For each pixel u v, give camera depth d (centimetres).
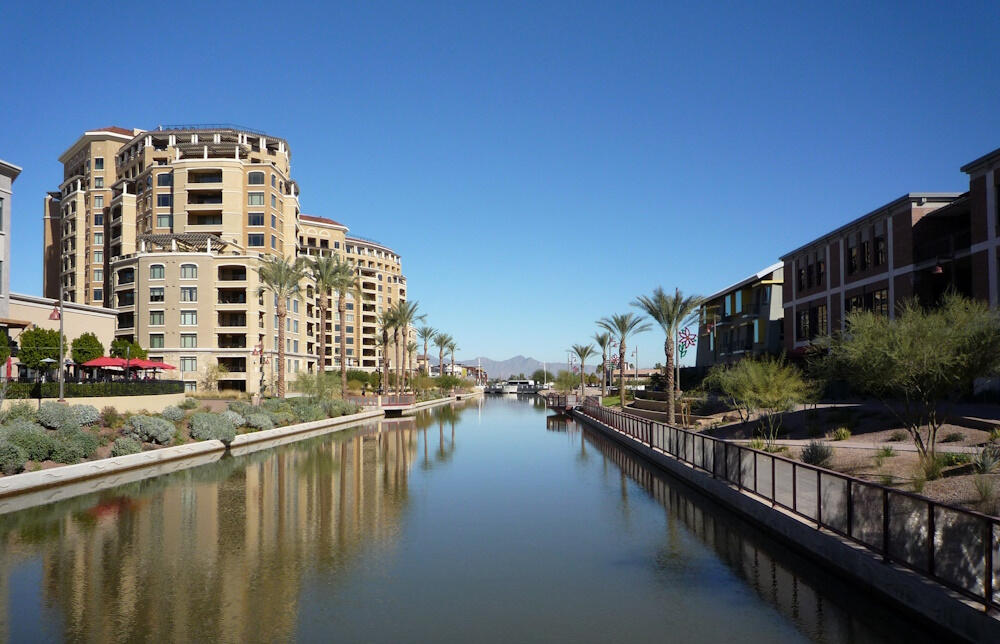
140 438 3291
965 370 1692
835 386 3856
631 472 2952
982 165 2894
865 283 3884
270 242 8112
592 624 1082
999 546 841
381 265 14900
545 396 11131
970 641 851
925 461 1712
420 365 15212
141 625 1072
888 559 1087
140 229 8338
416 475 2825
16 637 1020
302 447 3978
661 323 4153
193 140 8681
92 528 1792
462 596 1222
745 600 1195
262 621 1091
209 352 7131
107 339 5728
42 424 3117
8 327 4272
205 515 1967
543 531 1767
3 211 4281
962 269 3291
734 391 3519
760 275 5509
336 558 1493
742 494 1827
